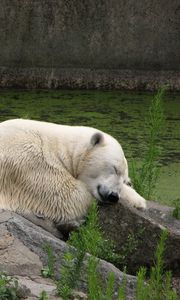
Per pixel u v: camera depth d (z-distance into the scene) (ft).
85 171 38.52
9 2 79.10
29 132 38.04
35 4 79.30
